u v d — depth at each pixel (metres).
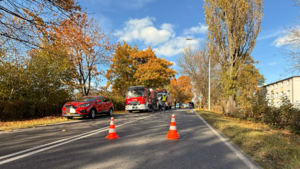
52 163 3.78
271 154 4.30
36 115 14.49
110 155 4.36
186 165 3.77
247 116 14.55
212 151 4.82
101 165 3.70
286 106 10.52
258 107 12.42
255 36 17.17
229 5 17.14
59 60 15.07
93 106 12.95
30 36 8.95
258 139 5.75
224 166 3.74
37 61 14.09
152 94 23.72
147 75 30.73
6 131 7.74
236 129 7.61
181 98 69.19
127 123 10.29
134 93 21.02
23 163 3.77
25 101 13.72
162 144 5.50
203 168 3.62
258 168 3.65
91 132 7.43
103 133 7.20
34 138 6.27
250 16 17.14
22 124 10.09
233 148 5.14
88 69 18.86
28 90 14.43
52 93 15.68
